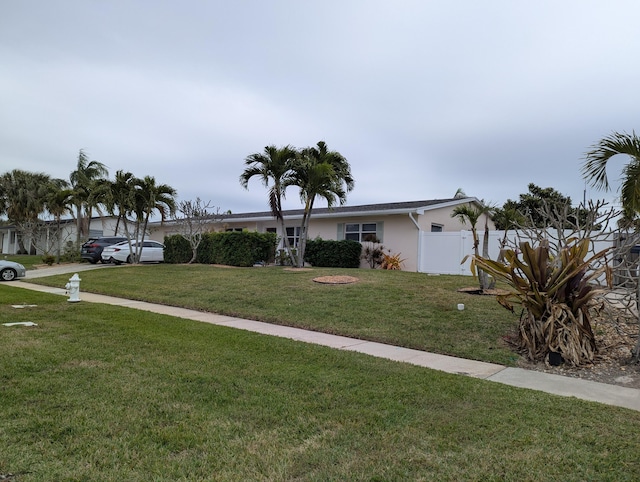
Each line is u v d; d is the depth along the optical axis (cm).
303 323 842
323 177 1528
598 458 304
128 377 464
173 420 357
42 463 280
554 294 624
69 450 299
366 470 282
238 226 2523
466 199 2009
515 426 360
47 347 581
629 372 560
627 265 695
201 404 394
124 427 340
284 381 468
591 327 665
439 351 662
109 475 268
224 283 1284
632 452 314
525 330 650
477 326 761
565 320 612
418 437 334
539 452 312
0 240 4300
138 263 2172
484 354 639
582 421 375
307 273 1395
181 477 269
